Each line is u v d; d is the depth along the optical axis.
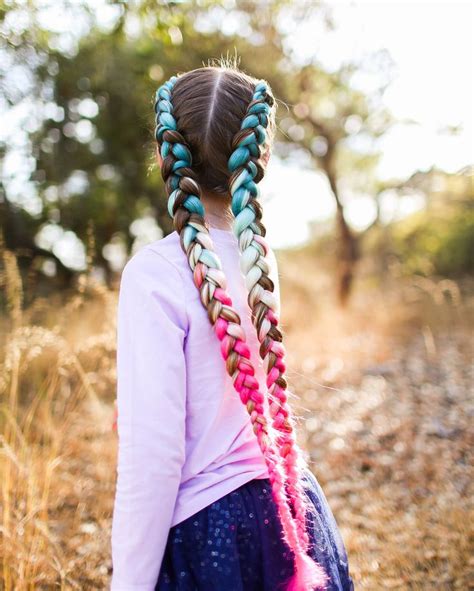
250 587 1.18
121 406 1.14
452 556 2.78
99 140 8.08
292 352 6.95
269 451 1.18
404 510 3.32
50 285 7.05
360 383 5.82
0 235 3.41
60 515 2.92
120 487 1.11
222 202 1.34
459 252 11.70
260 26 8.30
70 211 7.91
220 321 1.17
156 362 1.12
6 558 2.23
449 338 7.29
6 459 2.55
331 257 12.91
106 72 6.34
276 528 1.21
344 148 11.02
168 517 1.11
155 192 9.12
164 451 1.09
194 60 6.46
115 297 3.62
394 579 2.67
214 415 1.20
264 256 1.24
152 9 3.54
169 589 1.15
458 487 3.52
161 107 1.30
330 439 4.46
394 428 4.55
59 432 3.21
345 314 8.55
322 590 1.22
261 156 1.35
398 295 8.97
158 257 1.21
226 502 1.19
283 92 9.42
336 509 3.40
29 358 2.98
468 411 4.76
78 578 2.50
